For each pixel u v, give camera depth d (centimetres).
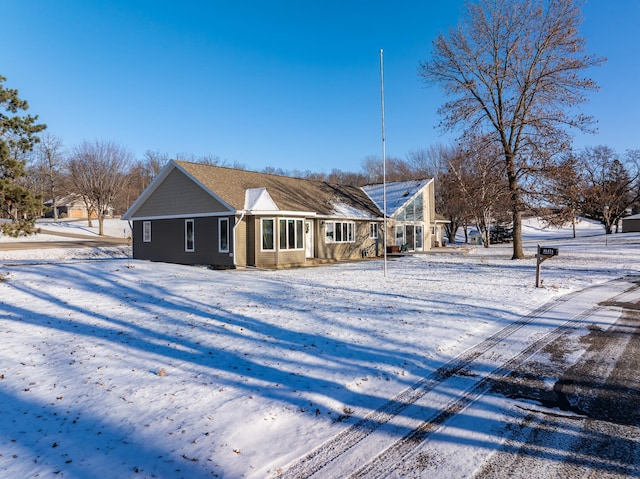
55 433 407
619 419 443
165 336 761
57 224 5925
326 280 1537
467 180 2972
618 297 1157
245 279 1542
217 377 562
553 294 1215
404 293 1227
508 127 2612
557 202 2477
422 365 620
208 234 2136
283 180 2742
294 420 443
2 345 688
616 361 627
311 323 856
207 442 393
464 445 394
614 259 2394
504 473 346
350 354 663
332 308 1005
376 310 981
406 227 3388
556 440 401
